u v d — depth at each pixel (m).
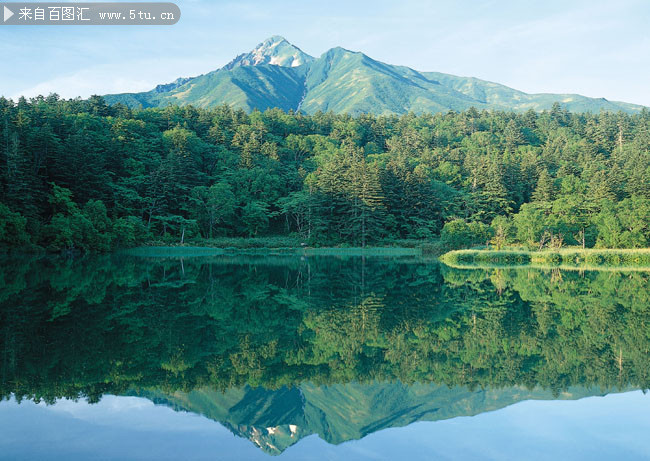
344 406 11.66
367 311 24.50
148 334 18.55
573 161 124.38
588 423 10.62
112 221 71.56
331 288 34.19
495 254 63.94
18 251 56.22
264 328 20.22
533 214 72.81
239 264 56.31
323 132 164.75
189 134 116.50
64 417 10.67
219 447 9.31
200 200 91.88
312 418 10.95
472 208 104.69
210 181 108.88
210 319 21.97
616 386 13.00
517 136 156.25
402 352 16.53
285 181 114.31
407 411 11.40
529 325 20.83
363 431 10.21
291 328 20.30
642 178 89.19
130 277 38.97
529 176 111.94
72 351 15.75
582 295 30.09
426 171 112.38
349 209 93.50
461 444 9.61
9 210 55.44
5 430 9.93
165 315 22.69
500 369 14.58
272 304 26.69
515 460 8.77
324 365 15.00
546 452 9.14
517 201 110.75
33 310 22.70
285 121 157.50
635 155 114.69
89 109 121.88
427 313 23.89
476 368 14.67
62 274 39.41
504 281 38.81
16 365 14.16
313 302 27.55
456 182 118.56
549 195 98.50
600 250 67.88
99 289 31.02
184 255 71.75
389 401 12.04
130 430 10.09
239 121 146.62
